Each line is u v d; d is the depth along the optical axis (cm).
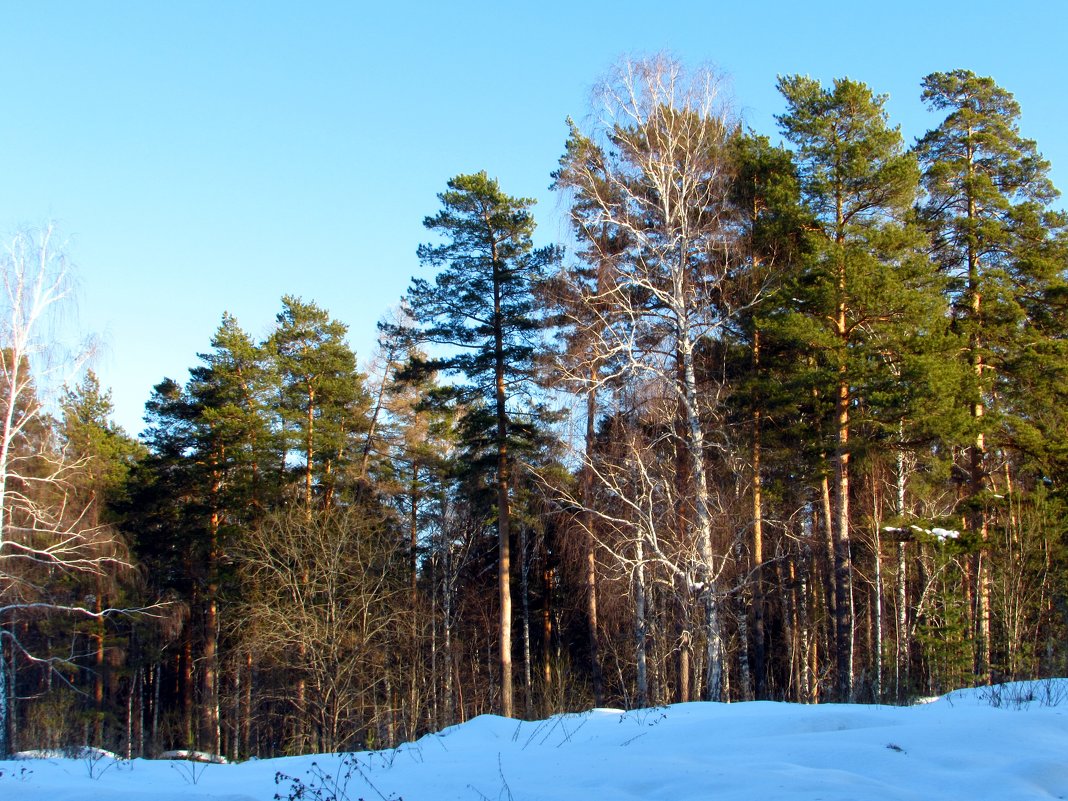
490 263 2475
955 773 712
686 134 2055
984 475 2364
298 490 3023
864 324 1975
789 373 2120
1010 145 2466
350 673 2391
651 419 2150
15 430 1984
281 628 2416
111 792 811
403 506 3534
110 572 2489
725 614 2408
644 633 2311
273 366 3064
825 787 662
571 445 2120
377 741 2609
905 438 1983
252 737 3244
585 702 2459
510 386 2478
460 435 2545
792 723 986
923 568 2592
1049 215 2428
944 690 2020
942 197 2427
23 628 3053
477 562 3766
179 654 3559
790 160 2133
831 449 1991
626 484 2197
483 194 2456
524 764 879
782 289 1986
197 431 2923
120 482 3347
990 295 2292
